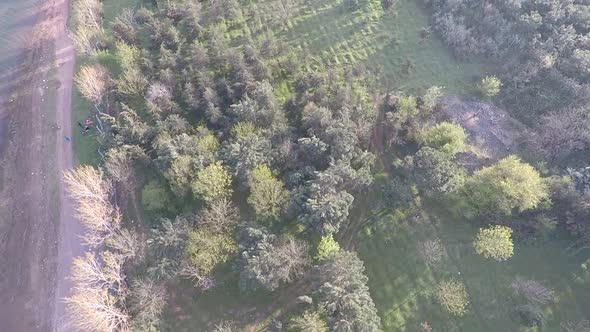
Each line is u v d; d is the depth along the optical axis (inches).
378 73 3545.8
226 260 2556.6
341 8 3932.1
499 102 3376.0
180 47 3513.8
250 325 2512.3
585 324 2427.4
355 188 2783.0
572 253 2677.2
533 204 2586.1
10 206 3073.3
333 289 2235.5
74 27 4010.8
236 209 2630.4
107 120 3161.9
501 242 2517.2
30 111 3540.8
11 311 2687.0
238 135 2864.2
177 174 2677.2
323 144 2765.7
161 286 2554.1
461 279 2623.0
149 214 2893.7
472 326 2486.5
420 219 2822.3
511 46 3563.0
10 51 3973.9
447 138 2923.2
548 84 3346.5
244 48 3526.1
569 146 2984.7
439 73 3550.7
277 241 2556.6
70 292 2714.1
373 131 3211.1
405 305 2549.2
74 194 2723.9
